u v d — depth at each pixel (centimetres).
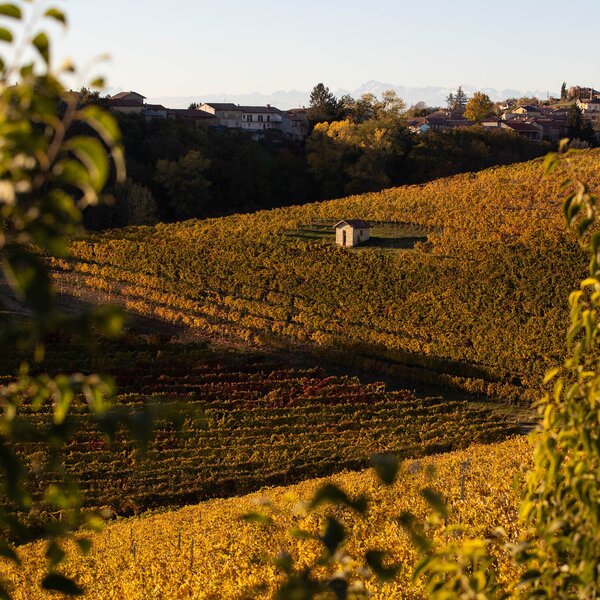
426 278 5141
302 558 1409
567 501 386
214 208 9306
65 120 215
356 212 7169
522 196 6719
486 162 10431
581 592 362
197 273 5872
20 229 222
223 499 2938
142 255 6144
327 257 5744
